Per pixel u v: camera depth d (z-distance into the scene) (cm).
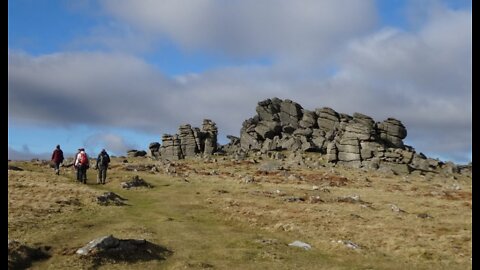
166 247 2688
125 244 2473
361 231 3425
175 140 13062
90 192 4372
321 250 2928
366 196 5869
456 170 11706
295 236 3297
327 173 9275
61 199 3916
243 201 4672
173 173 7688
